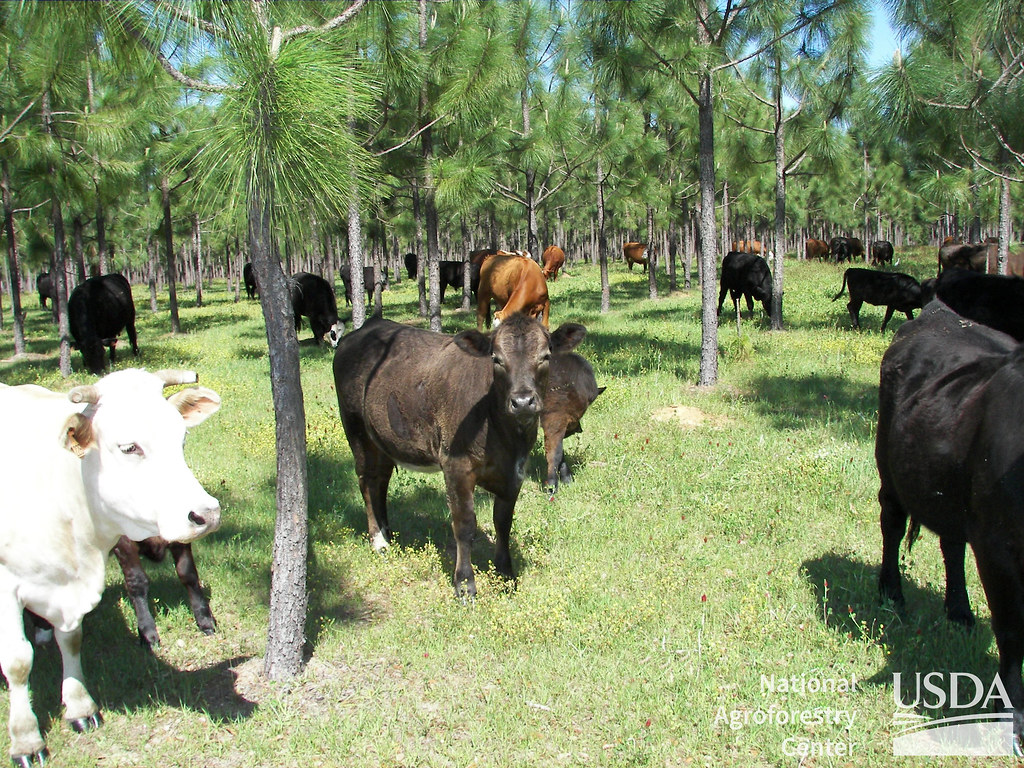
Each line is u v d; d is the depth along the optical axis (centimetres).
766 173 2675
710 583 539
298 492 436
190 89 409
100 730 400
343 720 400
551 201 3128
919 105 998
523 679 432
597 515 670
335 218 447
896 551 495
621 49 1066
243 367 1455
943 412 413
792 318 1861
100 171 1577
